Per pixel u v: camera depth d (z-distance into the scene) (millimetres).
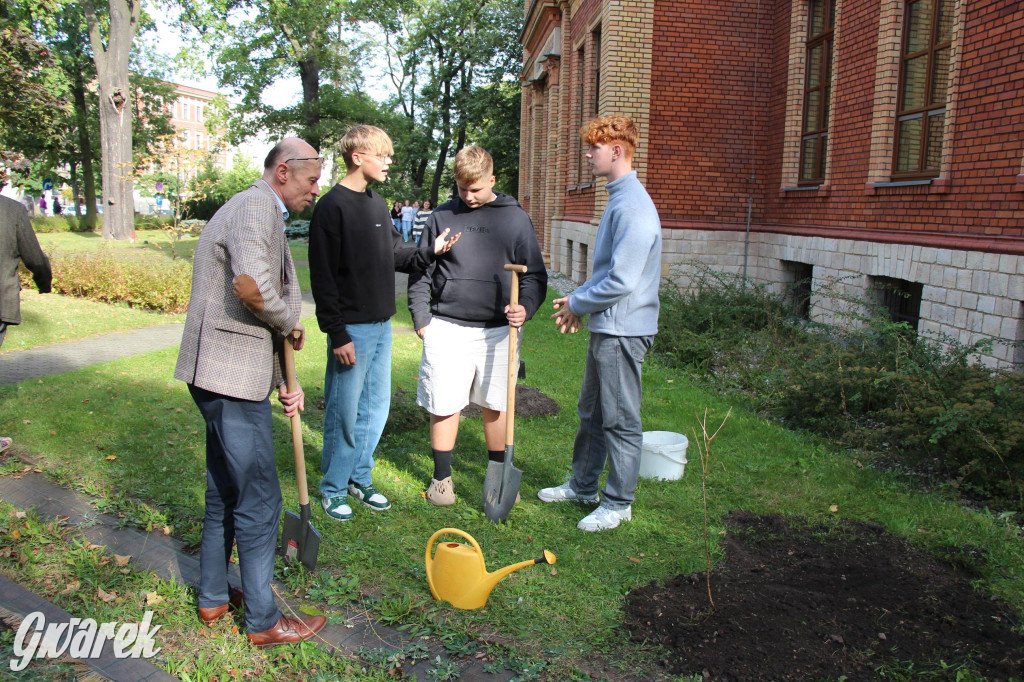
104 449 4766
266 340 2705
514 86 40438
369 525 3840
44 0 18281
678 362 7910
